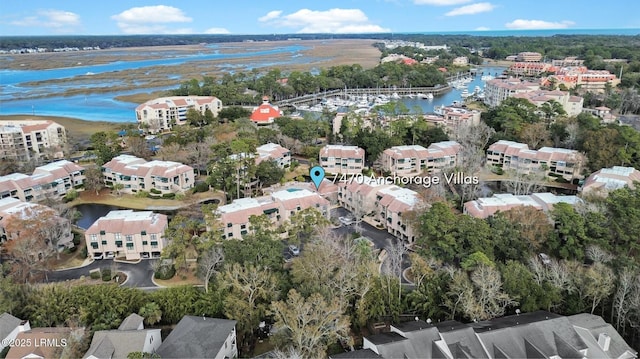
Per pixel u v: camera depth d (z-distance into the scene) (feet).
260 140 561.43
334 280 250.98
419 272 266.36
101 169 468.34
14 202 364.58
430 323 231.71
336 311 221.66
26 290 250.78
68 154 558.56
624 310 230.27
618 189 326.85
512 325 215.10
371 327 246.27
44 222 316.19
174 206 425.28
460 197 413.39
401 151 492.13
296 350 211.00
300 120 614.75
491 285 237.04
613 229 295.28
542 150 483.51
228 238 338.95
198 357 202.69
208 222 318.65
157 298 252.62
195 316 233.76
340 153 504.43
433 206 313.12
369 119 633.61
